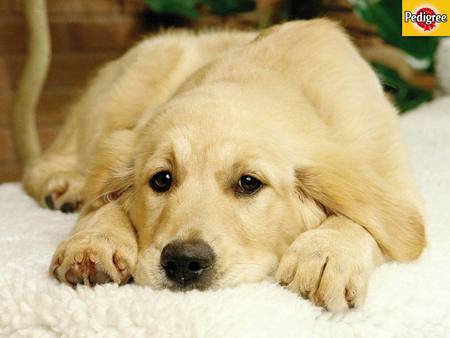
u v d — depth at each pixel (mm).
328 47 816
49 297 626
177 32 1108
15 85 1429
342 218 695
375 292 646
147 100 918
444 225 782
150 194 706
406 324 634
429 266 690
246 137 689
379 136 776
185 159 689
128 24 1485
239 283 648
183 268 632
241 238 667
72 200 901
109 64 1090
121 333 597
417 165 995
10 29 1405
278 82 764
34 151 1250
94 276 655
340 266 623
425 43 1326
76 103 1079
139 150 746
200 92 743
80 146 1008
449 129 1133
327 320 622
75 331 606
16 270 686
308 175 705
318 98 766
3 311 638
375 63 1353
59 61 1452
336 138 748
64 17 1440
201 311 590
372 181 704
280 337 590
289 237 702
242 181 684
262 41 839
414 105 1345
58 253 659
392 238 687
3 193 1014
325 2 1509
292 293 628
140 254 676
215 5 1388
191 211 662
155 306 598
